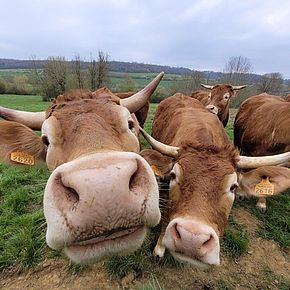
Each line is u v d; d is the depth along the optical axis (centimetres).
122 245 41
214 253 56
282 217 100
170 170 71
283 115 108
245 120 138
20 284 72
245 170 72
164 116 121
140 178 40
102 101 57
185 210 60
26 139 64
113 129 51
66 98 60
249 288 74
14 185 117
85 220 36
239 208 105
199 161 65
